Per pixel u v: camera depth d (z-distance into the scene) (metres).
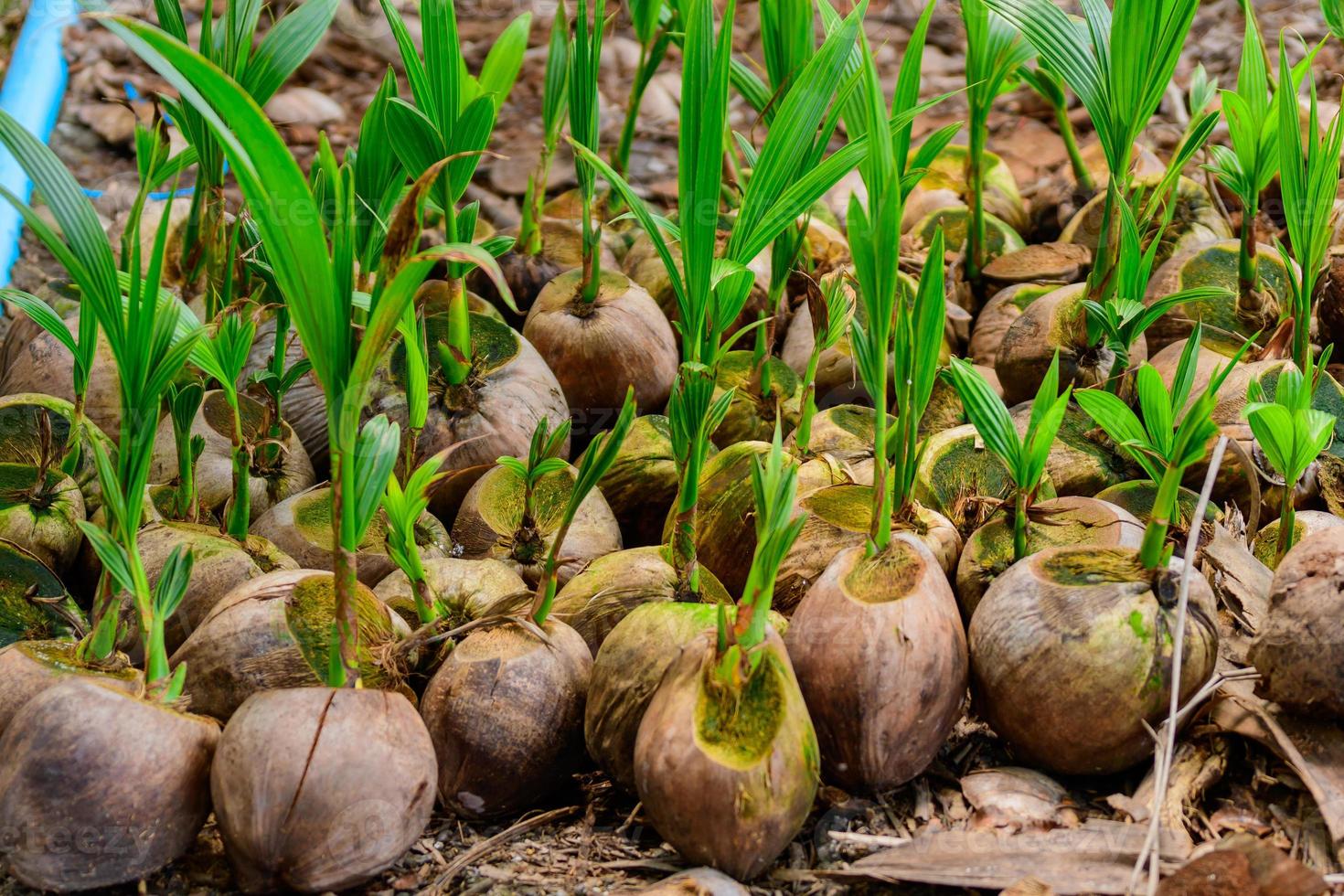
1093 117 3.96
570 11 6.99
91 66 6.34
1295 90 4.05
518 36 4.05
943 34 6.74
